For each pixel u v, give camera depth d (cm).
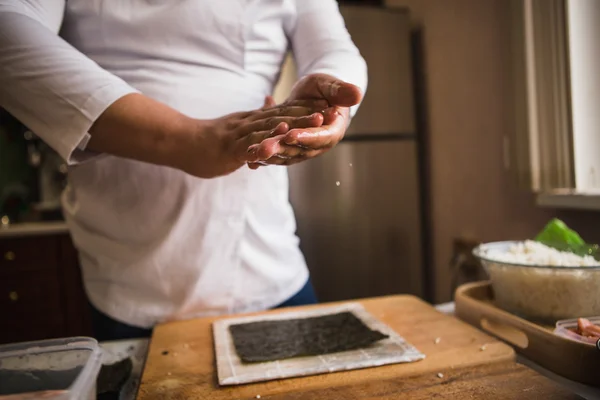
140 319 82
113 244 81
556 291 70
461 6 182
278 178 89
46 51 61
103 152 67
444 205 205
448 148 198
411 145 212
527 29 135
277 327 75
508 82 152
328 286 207
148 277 80
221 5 78
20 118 65
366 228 209
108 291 82
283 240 91
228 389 57
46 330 221
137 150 63
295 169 199
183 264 81
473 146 180
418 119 221
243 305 86
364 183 207
